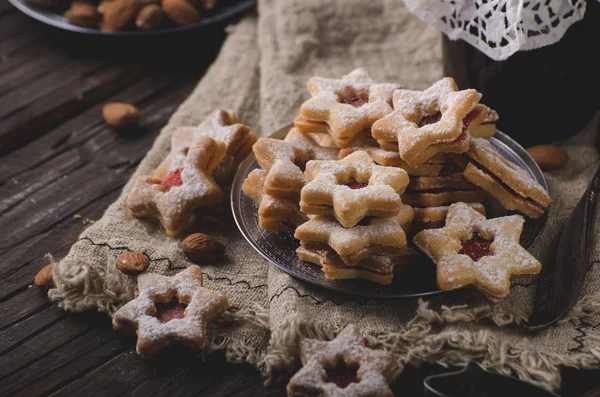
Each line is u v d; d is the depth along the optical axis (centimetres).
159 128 74
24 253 64
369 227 57
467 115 60
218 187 64
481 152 60
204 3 80
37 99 76
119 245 62
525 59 64
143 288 58
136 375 57
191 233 64
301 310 57
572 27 62
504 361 55
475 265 57
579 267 58
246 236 60
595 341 56
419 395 55
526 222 60
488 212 61
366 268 57
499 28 61
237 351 57
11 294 61
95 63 80
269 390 56
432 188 60
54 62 80
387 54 78
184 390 56
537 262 57
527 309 58
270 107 73
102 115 75
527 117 67
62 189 69
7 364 57
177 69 80
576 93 65
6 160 71
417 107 60
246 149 68
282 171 59
